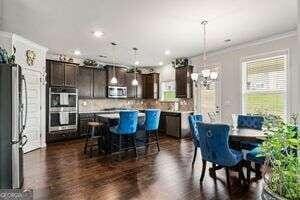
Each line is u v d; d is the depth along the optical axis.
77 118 6.60
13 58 3.09
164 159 4.43
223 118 5.89
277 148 1.49
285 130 1.52
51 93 5.99
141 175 3.50
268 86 4.89
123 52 6.23
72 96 6.45
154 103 8.84
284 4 3.14
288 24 3.97
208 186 3.07
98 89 7.41
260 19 3.71
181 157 4.59
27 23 3.88
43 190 2.91
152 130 5.20
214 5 3.15
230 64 5.70
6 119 2.81
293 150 1.55
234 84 5.60
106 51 6.13
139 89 8.61
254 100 5.18
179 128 6.84
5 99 2.80
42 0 2.98
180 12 3.39
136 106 8.88
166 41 5.05
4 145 2.81
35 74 5.29
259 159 2.93
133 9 3.28
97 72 7.39
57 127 6.11
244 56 5.34
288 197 1.36
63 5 3.14
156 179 3.33
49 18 3.63
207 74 4.20
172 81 8.11
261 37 4.79
